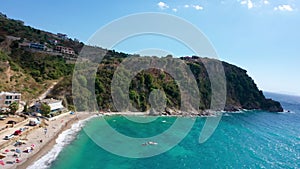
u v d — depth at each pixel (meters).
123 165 41.75
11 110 61.00
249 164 49.12
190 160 47.97
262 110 162.38
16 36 128.38
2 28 132.75
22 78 85.38
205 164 46.69
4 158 36.94
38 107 69.25
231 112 136.00
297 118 140.00
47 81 92.19
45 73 96.81
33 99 77.75
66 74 103.38
